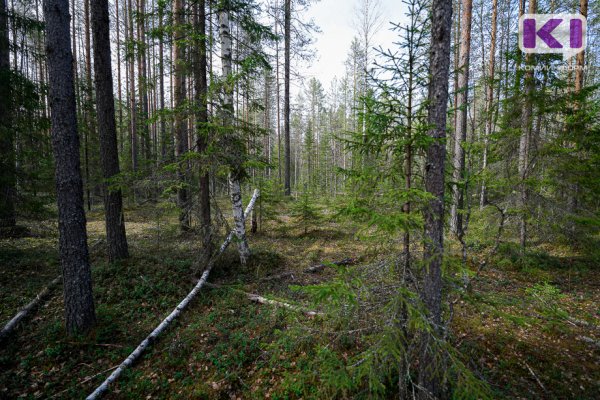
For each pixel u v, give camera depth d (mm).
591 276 8016
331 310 3756
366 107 3480
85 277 5625
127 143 27422
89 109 16406
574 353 4906
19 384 4578
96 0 7422
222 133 7020
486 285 7340
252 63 7707
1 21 9312
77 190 5438
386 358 3059
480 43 18922
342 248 10969
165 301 6781
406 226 3074
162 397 4473
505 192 8312
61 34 4977
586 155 8016
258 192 13016
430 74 3367
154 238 10359
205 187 8047
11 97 8695
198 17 8359
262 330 5613
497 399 3734
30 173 9273
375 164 3824
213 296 7055
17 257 8703
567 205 8172
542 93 7297
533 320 3629
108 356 5227
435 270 3375
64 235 5422
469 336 5199
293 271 8555
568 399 4039
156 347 5449
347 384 2961
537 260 8742
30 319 5996
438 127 3297
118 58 21266
